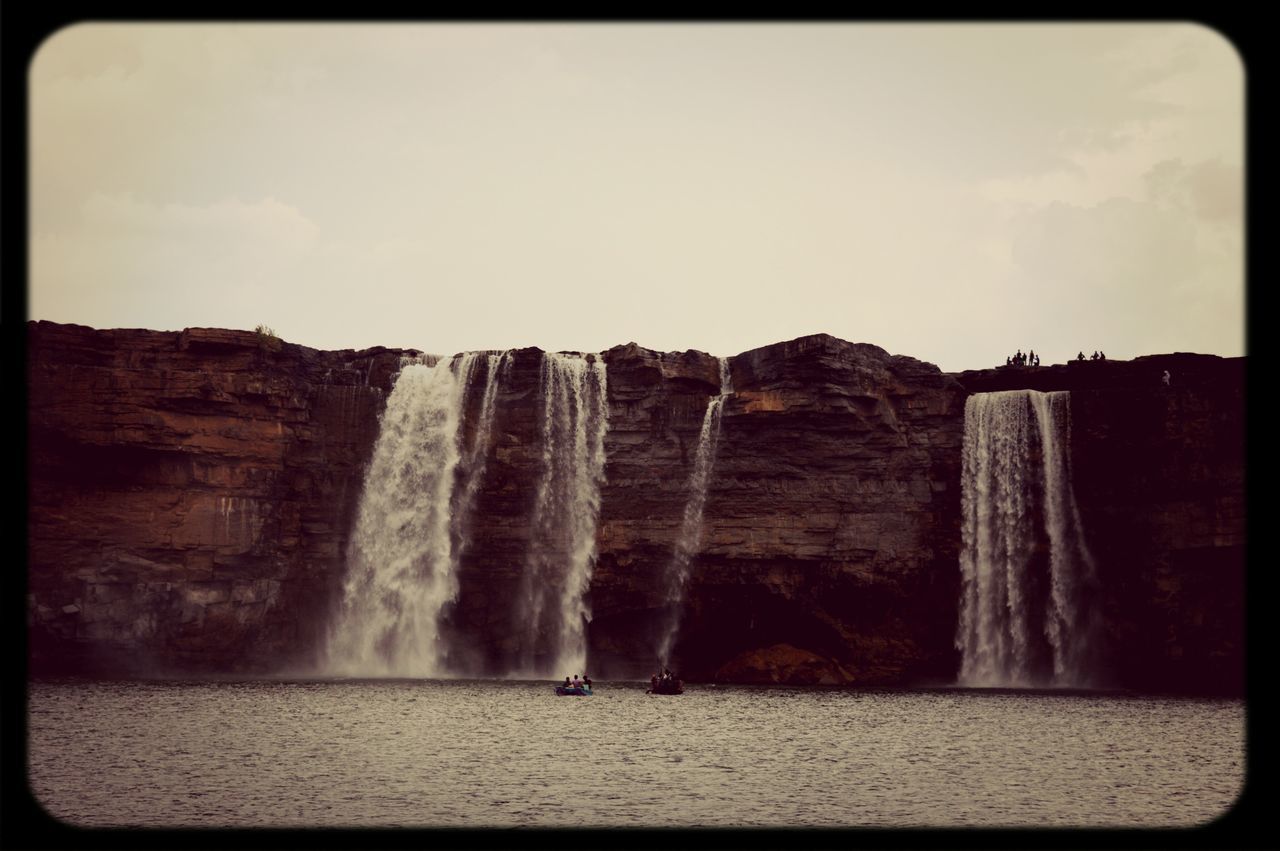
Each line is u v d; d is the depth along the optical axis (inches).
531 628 4451.3
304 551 4416.8
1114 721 3061.0
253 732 2650.1
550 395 4522.6
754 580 4264.3
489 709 3245.6
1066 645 4202.8
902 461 4315.9
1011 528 4264.3
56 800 1873.8
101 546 4072.3
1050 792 2027.6
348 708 3186.5
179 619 4116.6
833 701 3595.0
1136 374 4180.6
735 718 3095.5
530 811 1829.5
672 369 4456.2
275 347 4343.0
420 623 4488.2
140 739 2512.3
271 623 4288.9
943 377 4375.0
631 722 2982.3
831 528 4254.4
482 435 4544.8
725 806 1888.5
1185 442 4023.1
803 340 4276.6
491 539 4500.5
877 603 4269.2
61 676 4023.1
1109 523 4163.4
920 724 2979.8
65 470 4060.0
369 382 4598.9
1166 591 4028.1
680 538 4345.5
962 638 4261.8
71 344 4074.8
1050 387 4335.6
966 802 1935.3
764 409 4303.6
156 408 4114.2
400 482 4537.4
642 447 4461.1
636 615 4421.8
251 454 4261.8
